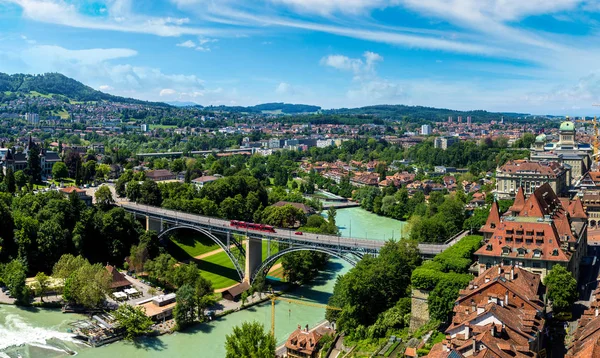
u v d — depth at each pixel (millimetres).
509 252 170375
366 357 149375
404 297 173125
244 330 138750
